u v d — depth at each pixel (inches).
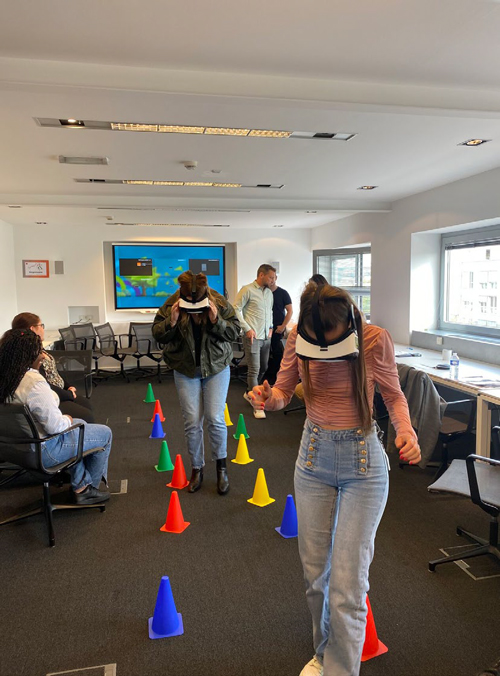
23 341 101.6
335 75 91.9
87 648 72.9
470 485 87.2
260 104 95.6
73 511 118.9
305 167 157.8
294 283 331.0
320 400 59.3
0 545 103.1
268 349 211.8
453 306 209.3
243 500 123.9
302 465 61.4
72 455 108.2
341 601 55.4
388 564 94.8
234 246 331.9
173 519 108.7
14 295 291.0
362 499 57.5
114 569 93.7
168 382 283.7
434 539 104.4
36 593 86.4
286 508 106.3
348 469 58.0
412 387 127.0
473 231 190.9
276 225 305.0
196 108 102.2
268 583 88.9
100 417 207.3
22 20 70.5
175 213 237.5
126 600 84.2
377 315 242.7
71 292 302.7
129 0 65.2
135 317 322.7
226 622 78.4
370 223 243.6
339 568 56.1
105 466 123.5
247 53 82.4
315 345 55.9
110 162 146.9
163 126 114.6
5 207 209.6
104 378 290.5
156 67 87.6
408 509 118.8
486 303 187.9
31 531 109.2
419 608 81.5
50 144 127.5
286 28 74.0
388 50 82.0
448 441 135.3
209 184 182.2
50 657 71.2
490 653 71.4
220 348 120.9
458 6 67.9
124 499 125.8
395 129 119.3
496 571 92.2
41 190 188.9
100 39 76.7
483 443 126.8
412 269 212.2
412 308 214.2
